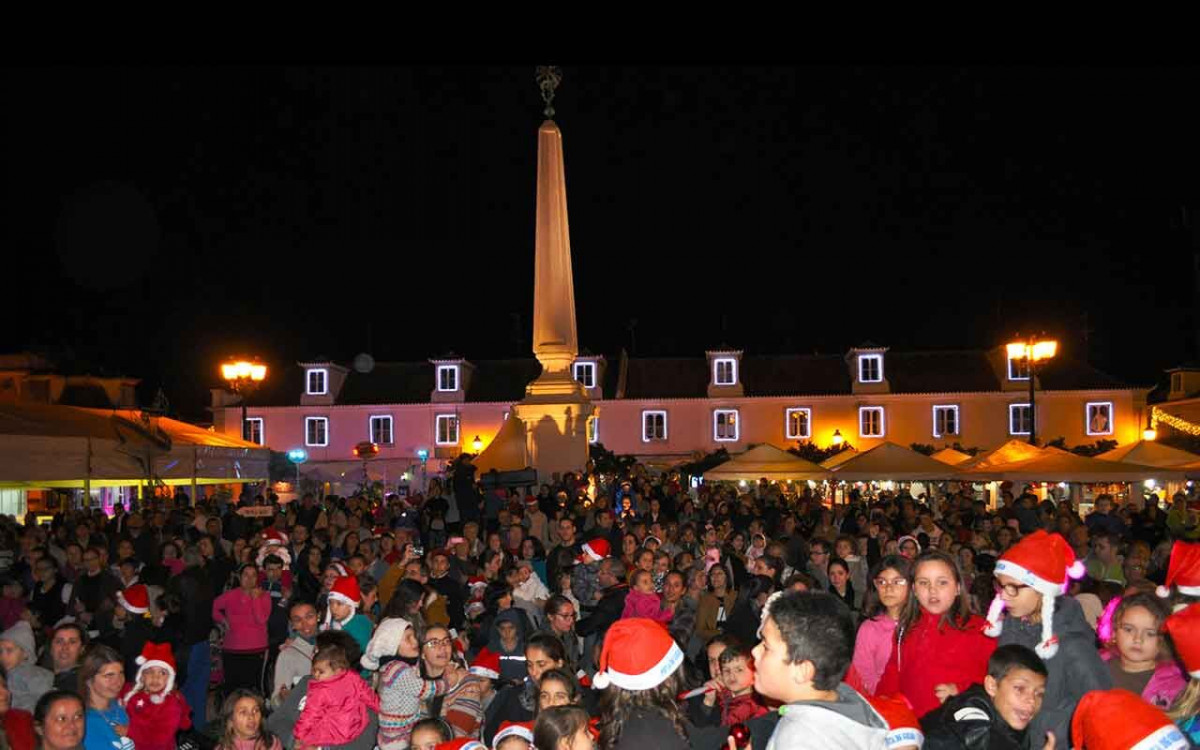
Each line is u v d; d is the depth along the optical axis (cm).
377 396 5806
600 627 968
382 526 1847
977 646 535
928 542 1351
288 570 1299
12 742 566
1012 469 2286
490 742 657
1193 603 460
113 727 637
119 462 1795
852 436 5650
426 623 791
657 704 429
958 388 5666
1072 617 510
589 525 1775
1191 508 1956
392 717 693
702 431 5688
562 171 2781
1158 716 337
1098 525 1354
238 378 2878
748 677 571
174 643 974
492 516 1894
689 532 1452
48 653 937
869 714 343
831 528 1808
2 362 5203
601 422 5731
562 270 2736
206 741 855
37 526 1606
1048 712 491
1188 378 5522
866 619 634
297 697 727
